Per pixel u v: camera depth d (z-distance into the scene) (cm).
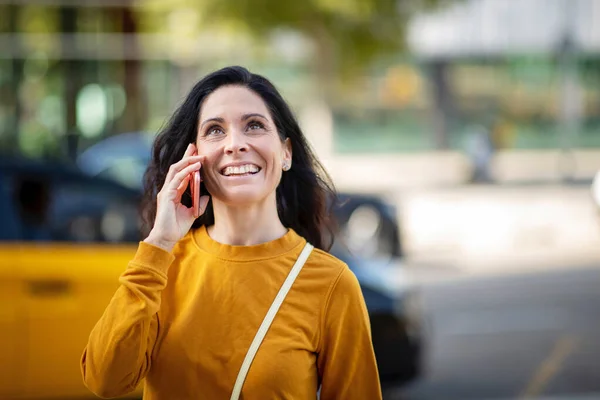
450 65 3081
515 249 1480
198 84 255
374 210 962
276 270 241
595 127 3084
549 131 3108
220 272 241
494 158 2517
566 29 2961
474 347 828
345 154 3050
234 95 249
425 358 671
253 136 246
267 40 2203
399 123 3094
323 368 244
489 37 3034
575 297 1069
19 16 1884
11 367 517
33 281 523
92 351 229
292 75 2705
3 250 529
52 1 1878
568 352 805
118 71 1905
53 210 562
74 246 545
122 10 1914
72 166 588
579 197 2047
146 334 230
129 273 231
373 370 244
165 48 2014
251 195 242
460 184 2397
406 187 2345
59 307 523
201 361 233
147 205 273
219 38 2156
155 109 2050
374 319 585
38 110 1873
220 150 245
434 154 3075
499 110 3116
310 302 239
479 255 1420
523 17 3034
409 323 595
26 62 1884
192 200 246
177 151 257
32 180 567
